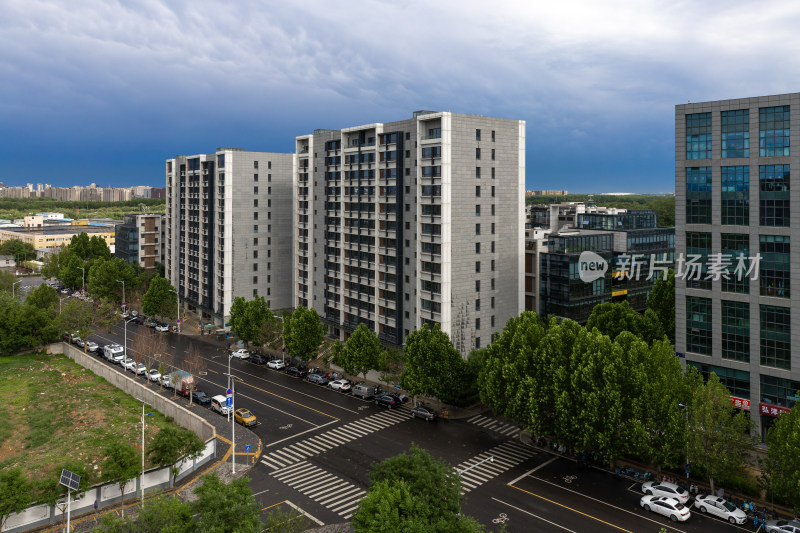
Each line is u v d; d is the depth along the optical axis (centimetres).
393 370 8825
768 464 5097
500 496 5575
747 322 6869
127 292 14888
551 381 6259
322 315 11838
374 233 10350
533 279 11106
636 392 5822
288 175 13625
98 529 3959
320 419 7738
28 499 4872
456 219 8944
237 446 6850
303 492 5703
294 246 12619
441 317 8931
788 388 6581
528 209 17562
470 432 7281
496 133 9406
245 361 10688
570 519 5147
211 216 13325
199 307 14138
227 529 3803
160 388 9031
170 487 5806
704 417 5484
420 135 9175
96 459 6303
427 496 4109
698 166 7169
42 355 10925
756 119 6675
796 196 6406
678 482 5859
